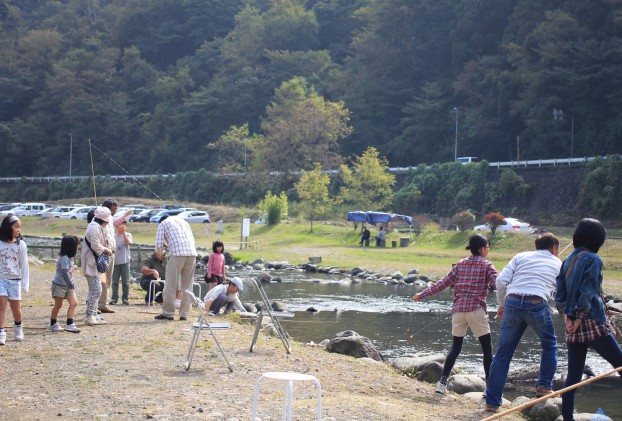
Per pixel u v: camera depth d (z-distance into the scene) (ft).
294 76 353.51
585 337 24.20
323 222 199.00
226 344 37.11
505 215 218.79
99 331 39.73
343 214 208.13
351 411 24.48
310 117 265.95
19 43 453.58
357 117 312.71
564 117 241.35
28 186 369.71
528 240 135.74
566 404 24.99
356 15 355.36
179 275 49.06
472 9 297.12
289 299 80.84
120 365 30.66
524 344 54.44
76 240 39.60
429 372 36.81
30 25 516.73
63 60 415.64
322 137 267.59
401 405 26.53
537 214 211.41
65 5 536.42
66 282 39.14
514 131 263.70
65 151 399.24
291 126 265.54
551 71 232.53
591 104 235.40
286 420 18.88
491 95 266.36
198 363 31.65
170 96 396.57
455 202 231.30
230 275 108.37
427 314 70.13
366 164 198.59
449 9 314.96
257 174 268.00
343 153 306.35
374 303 78.54
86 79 402.52
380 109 312.09
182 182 316.60
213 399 25.23
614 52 224.94
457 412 26.48
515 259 27.84
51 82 401.29
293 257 132.26
